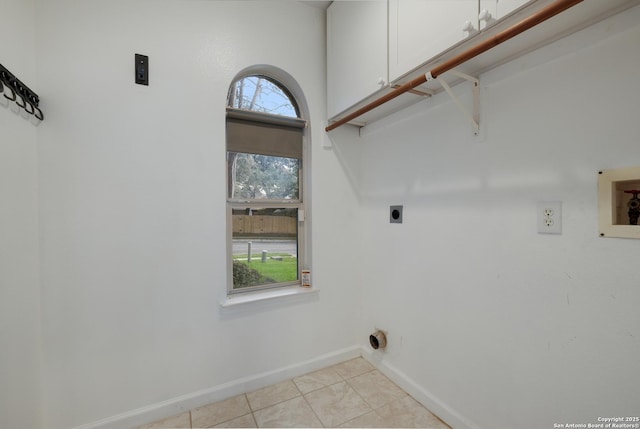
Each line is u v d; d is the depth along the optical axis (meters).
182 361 1.54
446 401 1.46
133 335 1.43
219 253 1.63
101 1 1.34
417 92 1.47
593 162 0.92
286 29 1.81
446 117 1.44
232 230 1.78
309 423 1.46
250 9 1.70
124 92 1.39
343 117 1.84
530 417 1.11
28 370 1.17
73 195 1.30
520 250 1.13
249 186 1.84
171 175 1.50
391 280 1.83
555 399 1.04
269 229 1.91
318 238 1.95
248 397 1.65
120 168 1.39
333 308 2.01
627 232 0.85
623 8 0.84
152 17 1.45
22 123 1.14
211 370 1.61
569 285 0.99
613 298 0.89
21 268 1.13
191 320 1.56
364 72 1.52
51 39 1.25
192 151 1.55
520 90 1.12
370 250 2.02
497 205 1.21
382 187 1.90
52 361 1.27
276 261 1.94
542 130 1.05
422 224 1.59
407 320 1.70
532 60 1.08
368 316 2.05
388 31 1.35
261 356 1.75
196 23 1.55
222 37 1.62
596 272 0.92
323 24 1.95
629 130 0.84
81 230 1.32
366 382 1.80
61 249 1.29
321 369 1.95
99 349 1.36
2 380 1.02
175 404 1.52
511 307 1.17
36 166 1.23
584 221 0.95
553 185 1.03
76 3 1.30
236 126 1.75
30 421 1.17
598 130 0.91
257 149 1.82
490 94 1.23
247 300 1.69
